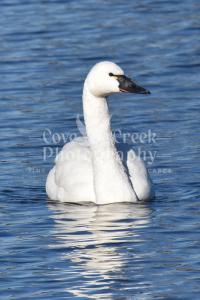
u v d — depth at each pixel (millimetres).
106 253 13164
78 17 29719
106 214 15156
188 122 20312
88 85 15898
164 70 24328
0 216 15234
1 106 21797
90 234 14031
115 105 21844
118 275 12352
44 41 27266
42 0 32156
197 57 25297
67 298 11617
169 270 12477
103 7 30984
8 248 13531
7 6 31469
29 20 29531
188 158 18062
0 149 18969
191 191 16344
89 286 11992
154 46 26438
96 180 15977
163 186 16734
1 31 28406
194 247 13320
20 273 12523
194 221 14555
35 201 16234
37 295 11734
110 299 11578
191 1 31406
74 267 12688
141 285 12008
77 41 27141
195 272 12398
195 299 11531
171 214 15008
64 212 15398
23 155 18641
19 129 20188
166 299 11555
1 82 23672
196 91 22609
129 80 15531
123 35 27609
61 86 23156
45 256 13125
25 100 22203
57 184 16453
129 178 16031
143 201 15922
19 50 26469
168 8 30594
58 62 25203
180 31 27875
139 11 30328
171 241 13633
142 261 12820
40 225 14609
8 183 17156
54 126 20297
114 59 25297
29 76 24078
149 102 21969
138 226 14391
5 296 11742
